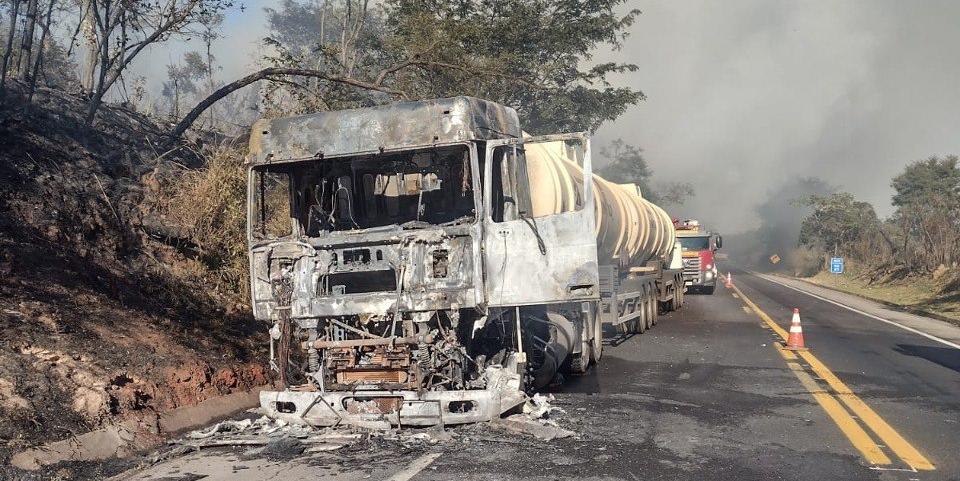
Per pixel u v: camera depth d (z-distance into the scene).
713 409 8.94
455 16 27.77
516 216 8.37
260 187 8.30
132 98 20.75
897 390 10.23
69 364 7.87
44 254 10.00
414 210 8.16
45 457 6.47
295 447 7.02
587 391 10.14
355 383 7.55
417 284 7.58
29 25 15.02
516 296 7.74
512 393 7.71
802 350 14.27
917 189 58.84
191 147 16.77
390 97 22.77
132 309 10.04
